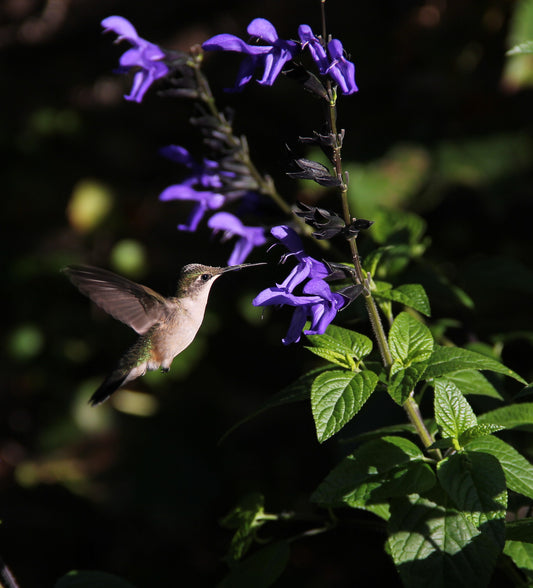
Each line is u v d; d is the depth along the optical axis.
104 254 12.73
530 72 9.14
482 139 9.84
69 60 14.87
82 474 10.94
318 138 4.07
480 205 10.11
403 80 10.70
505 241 9.93
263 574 4.78
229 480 10.49
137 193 13.12
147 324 5.32
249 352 11.76
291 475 10.34
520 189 9.57
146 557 9.87
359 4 11.50
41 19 15.21
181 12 13.39
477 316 8.38
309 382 4.39
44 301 12.73
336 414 3.89
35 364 12.33
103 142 13.73
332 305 4.07
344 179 4.16
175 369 11.70
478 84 10.23
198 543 9.95
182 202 12.87
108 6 14.52
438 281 5.77
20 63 15.10
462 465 3.95
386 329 6.13
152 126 13.83
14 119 14.32
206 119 5.19
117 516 10.36
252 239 5.54
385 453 4.20
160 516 10.23
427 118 10.20
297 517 5.06
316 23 11.70
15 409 11.97
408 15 10.90
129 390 11.76
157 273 12.19
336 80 4.03
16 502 10.73
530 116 9.88
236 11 12.84
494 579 5.84
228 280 11.67
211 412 11.26
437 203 10.12
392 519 4.10
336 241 9.14
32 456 11.41
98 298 5.22
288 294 4.00
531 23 8.99
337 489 4.12
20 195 13.55
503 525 3.71
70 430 11.52
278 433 10.96
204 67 12.55
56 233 13.13
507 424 4.46
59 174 13.78
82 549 10.09
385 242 5.88
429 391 5.91
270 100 11.82
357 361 4.34
